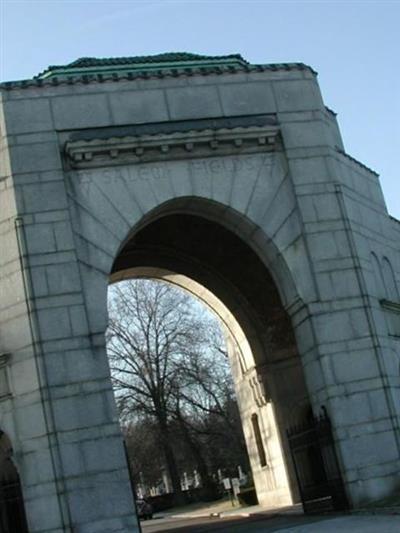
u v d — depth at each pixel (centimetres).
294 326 2797
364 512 2436
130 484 2391
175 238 3288
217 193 2739
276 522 2823
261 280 3366
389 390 2658
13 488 2539
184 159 2739
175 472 7288
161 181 2695
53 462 2364
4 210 2577
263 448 3631
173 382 6556
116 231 2628
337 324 2691
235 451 7012
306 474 3042
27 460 2397
